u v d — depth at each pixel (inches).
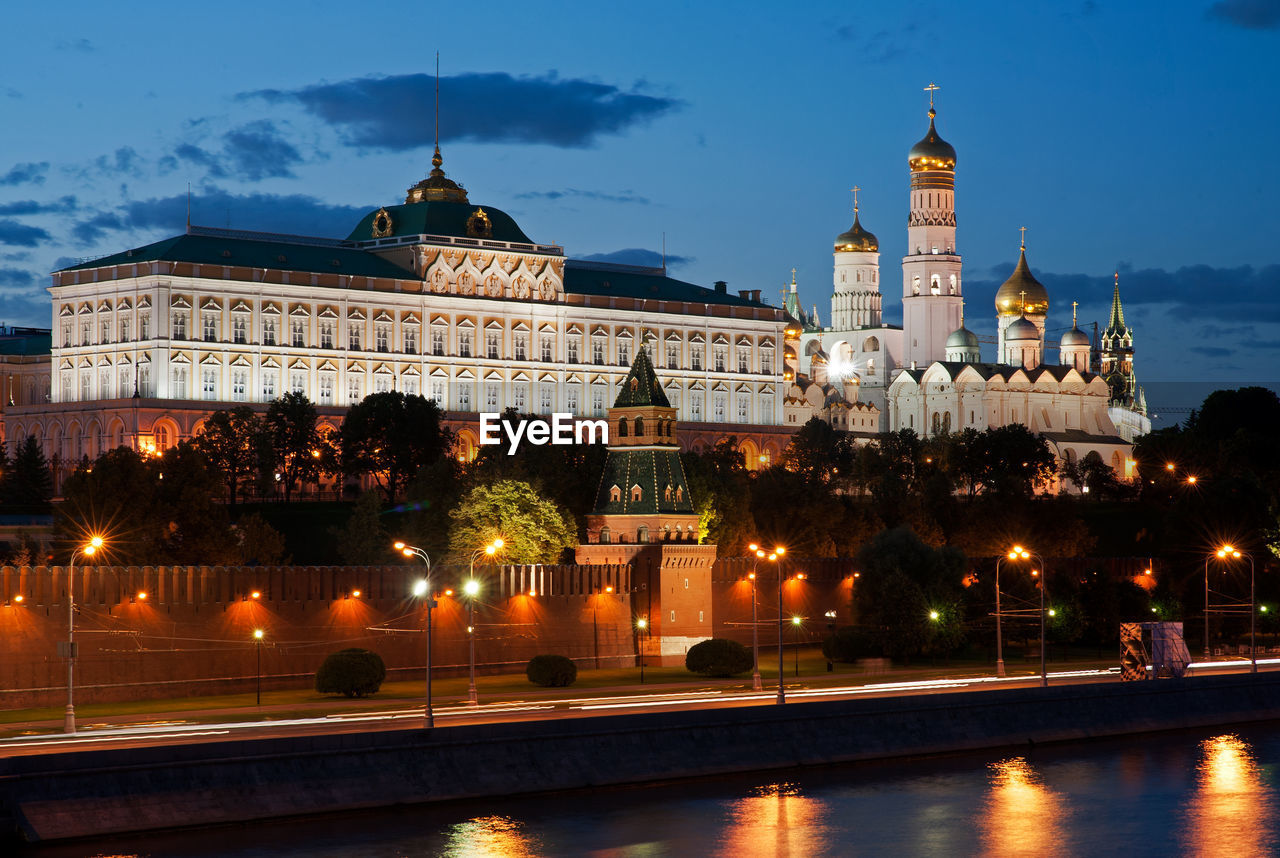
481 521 7485.2
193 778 3944.4
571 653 6929.1
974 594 7864.2
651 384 7391.7
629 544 7278.5
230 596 5910.4
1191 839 4220.0
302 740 4097.0
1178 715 5733.3
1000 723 5305.1
